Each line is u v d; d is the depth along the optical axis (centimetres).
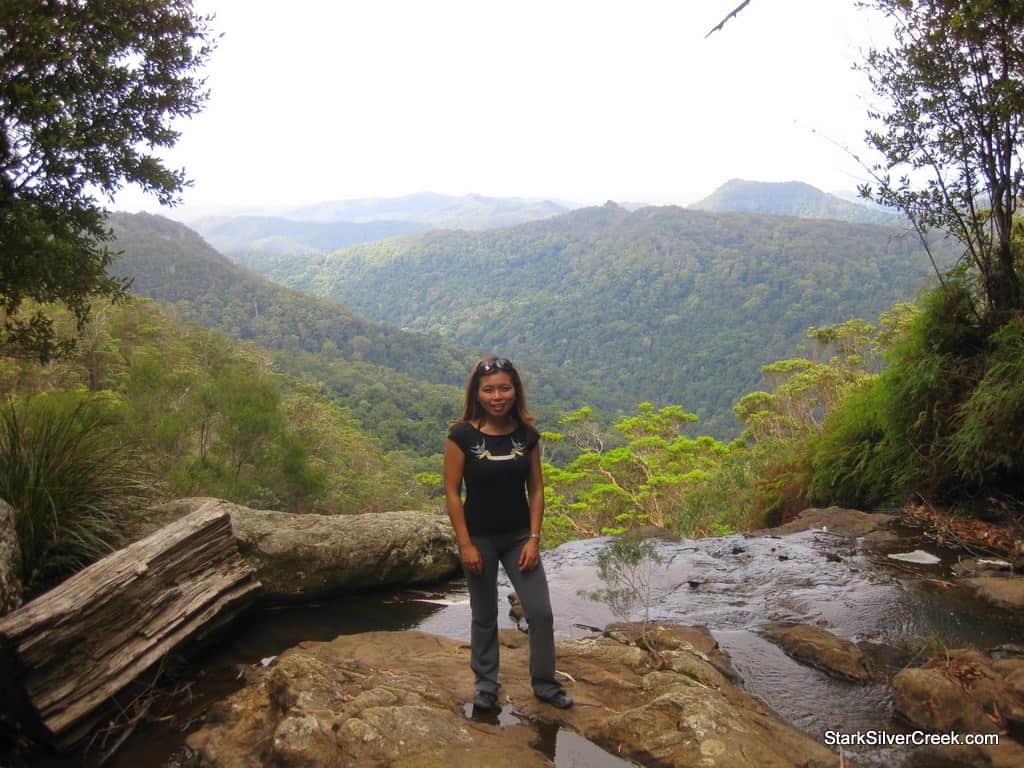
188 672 384
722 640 421
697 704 293
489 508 312
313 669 327
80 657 317
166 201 594
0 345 603
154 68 572
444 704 314
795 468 877
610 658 374
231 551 438
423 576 561
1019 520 588
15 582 340
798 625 432
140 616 355
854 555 582
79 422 463
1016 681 323
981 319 652
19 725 300
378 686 325
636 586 542
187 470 1043
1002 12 554
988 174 627
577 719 305
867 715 323
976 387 620
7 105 489
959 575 514
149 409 1114
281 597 496
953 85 615
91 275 571
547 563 638
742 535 692
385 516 577
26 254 508
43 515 389
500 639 418
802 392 1600
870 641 407
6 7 438
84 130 527
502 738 287
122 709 328
